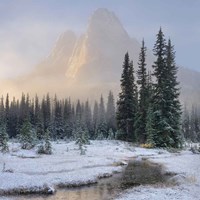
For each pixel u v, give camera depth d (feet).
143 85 208.13
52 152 137.90
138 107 207.82
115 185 79.36
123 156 134.10
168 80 180.65
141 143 192.75
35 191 70.95
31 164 103.35
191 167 105.81
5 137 145.48
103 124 333.42
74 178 82.58
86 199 66.08
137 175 92.48
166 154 146.72
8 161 108.99
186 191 71.46
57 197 67.31
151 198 65.46
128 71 214.69
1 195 67.00
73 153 138.31
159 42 188.03
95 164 108.47
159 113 173.68
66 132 366.63
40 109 368.07
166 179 86.79
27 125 157.48
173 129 173.37
